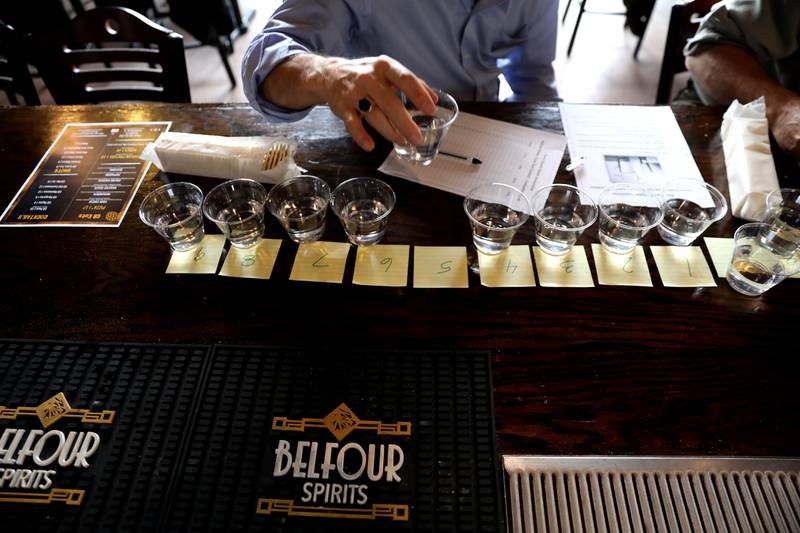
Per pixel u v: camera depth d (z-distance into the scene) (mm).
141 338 699
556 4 1263
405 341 694
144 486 567
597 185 910
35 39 1243
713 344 688
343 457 587
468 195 853
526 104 1106
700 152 979
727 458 584
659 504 553
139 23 1244
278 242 833
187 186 874
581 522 543
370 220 797
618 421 616
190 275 783
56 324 718
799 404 628
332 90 874
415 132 824
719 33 1267
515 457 587
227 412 622
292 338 697
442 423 613
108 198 911
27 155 1000
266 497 560
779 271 757
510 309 732
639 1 2721
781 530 534
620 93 2688
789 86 1273
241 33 3162
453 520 544
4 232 853
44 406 630
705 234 835
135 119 1077
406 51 1230
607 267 785
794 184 914
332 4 1110
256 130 1045
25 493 566
